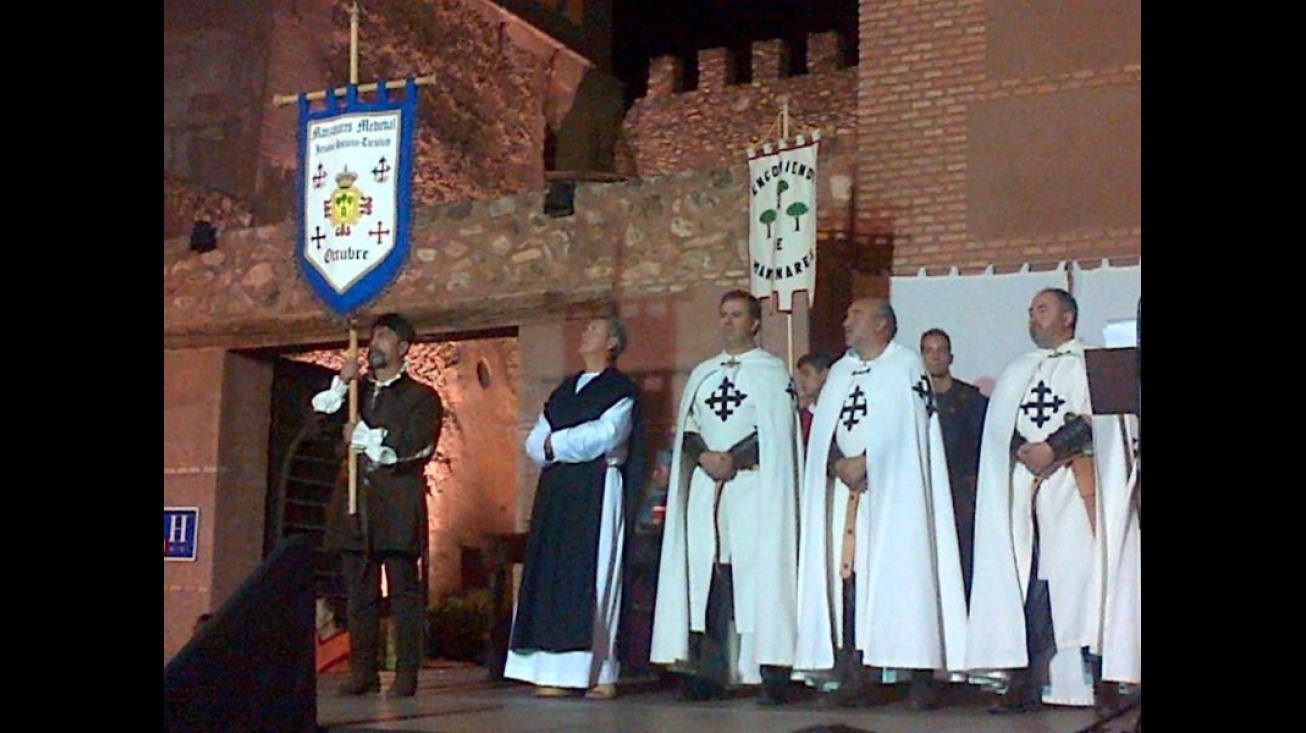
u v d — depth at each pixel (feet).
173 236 39.86
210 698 17.10
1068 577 23.34
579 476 25.04
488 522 44.42
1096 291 28.02
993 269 28.96
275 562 17.81
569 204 33.58
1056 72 28.99
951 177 29.68
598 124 48.88
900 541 23.07
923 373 23.72
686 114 49.60
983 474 23.88
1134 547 22.43
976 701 24.45
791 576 24.20
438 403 24.95
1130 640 22.21
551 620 24.81
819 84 47.50
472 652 37.83
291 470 39.70
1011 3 29.48
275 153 39.96
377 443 24.36
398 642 24.64
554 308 33.45
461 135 42.65
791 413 24.67
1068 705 23.47
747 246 31.40
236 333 37.86
